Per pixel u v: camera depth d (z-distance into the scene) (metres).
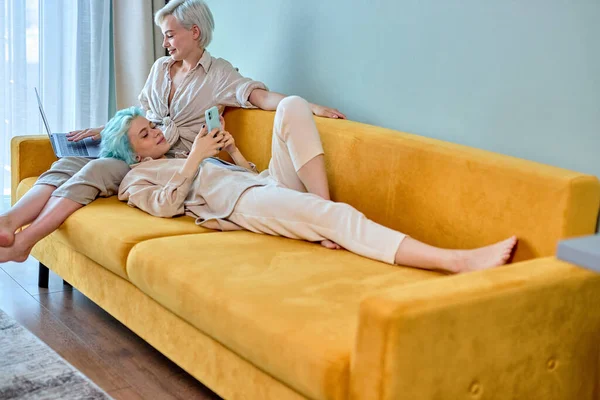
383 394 1.51
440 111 2.66
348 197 2.66
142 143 3.00
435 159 2.34
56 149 3.11
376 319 1.51
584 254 1.27
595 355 1.92
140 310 2.39
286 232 2.47
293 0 3.27
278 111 2.69
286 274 2.09
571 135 2.25
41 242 3.03
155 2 4.00
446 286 1.63
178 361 2.22
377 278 2.09
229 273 2.09
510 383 1.72
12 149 3.22
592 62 2.17
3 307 2.89
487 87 2.48
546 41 2.29
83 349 2.55
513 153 2.43
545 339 1.77
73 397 2.05
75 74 3.98
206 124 3.13
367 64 2.93
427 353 1.54
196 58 3.30
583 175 2.03
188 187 2.76
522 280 1.71
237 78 3.27
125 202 2.93
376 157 2.54
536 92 2.34
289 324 1.77
